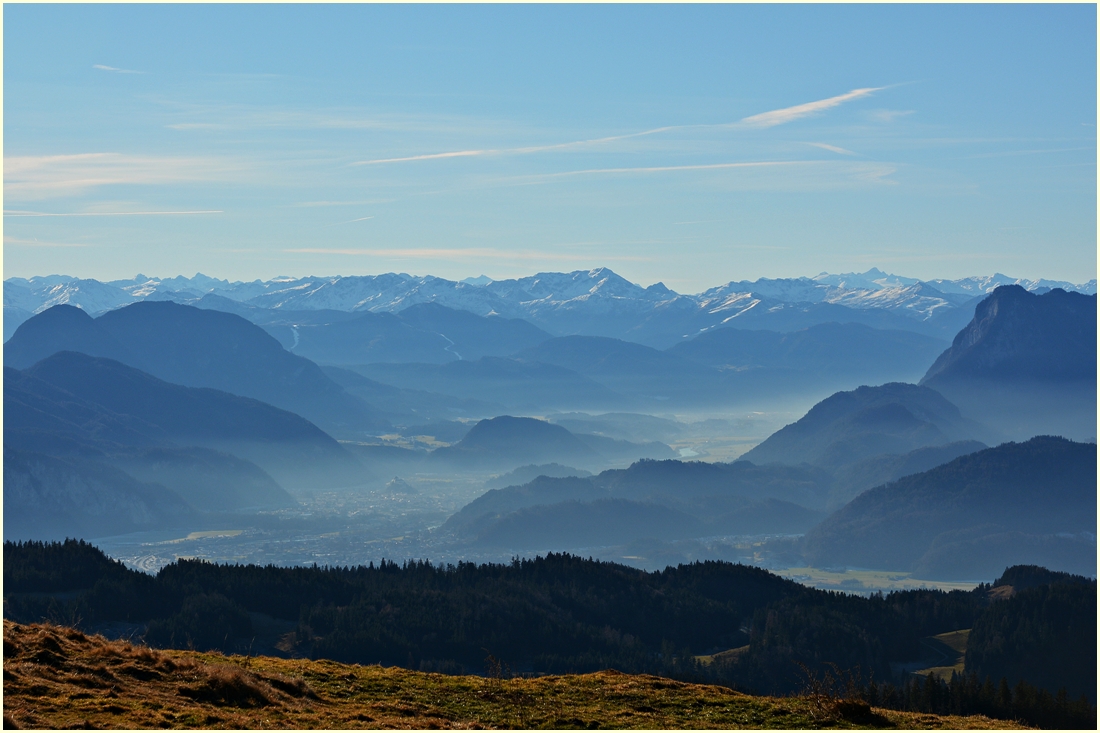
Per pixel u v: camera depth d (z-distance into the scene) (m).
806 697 62.19
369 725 47.69
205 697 47.59
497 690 59.25
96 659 49.00
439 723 50.12
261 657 62.53
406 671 63.34
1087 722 120.06
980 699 123.38
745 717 56.78
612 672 67.31
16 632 50.28
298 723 46.06
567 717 54.22
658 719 55.12
